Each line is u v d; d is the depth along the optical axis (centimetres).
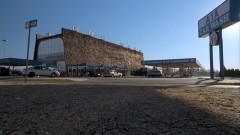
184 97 1166
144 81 2927
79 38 6794
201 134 521
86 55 6906
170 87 1834
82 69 6378
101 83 2381
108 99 1059
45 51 6662
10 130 549
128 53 9431
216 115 720
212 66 3516
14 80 2673
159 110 799
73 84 2112
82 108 820
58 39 6381
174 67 7875
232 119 666
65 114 720
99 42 7681
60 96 1159
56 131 546
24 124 599
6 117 674
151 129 561
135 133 530
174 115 718
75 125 595
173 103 958
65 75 5978
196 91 1490
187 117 691
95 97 1132
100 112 754
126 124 607
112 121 638
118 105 890
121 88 1688
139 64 10169
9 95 1172
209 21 3291
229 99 1091
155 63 6775
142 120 651
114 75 5934
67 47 6291
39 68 4266
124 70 8131
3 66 4816
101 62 7519
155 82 2677
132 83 2444
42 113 731
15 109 795
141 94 1291
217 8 3045
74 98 1086
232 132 536
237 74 6756
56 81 2675
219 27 3052
